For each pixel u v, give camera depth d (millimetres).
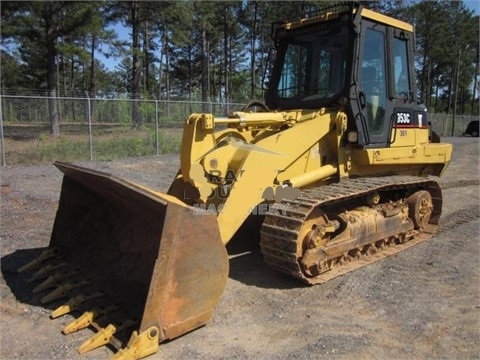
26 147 15125
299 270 4496
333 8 5547
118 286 4254
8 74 44125
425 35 48406
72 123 18516
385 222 5609
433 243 6230
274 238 4543
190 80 55250
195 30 44469
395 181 5629
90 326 3756
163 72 57281
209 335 3711
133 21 29266
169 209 3404
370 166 5902
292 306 4254
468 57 53594
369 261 5398
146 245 4305
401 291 4621
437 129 35344
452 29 50250
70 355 3383
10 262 5250
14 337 3648
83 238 4953
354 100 5273
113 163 13211
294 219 4434
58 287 4340
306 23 5742
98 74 61031
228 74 51438
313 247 4625
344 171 5461
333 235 4953
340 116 5246
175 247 3455
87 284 4379
